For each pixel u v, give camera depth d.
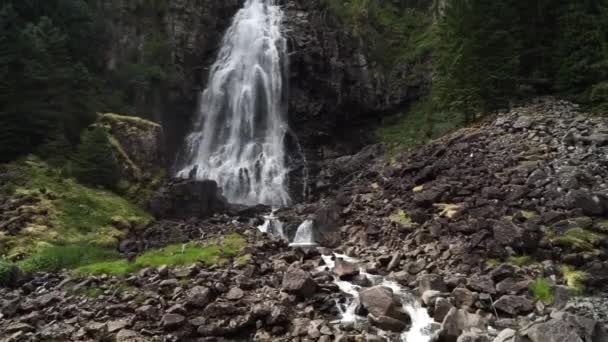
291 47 36.25
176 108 33.66
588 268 13.02
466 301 12.47
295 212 25.42
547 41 25.33
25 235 17.77
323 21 38.19
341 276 14.60
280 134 35.12
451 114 28.17
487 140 22.17
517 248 14.30
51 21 26.19
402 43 38.88
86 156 23.19
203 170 32.19
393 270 15.52
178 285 13.02
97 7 32.06
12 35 22.95
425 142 27.36
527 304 11.93
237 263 14.65
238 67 35.81
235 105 35.09
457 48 26.58
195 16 36.06
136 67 31.67
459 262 14.57
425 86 35.03
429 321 12.17
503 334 10.58
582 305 11.72
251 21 37.62
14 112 22.16
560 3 25.34
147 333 11.30
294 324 11.73
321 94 35.97
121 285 13.37
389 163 27.62
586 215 15.19
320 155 35.25
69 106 24.92
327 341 11.08
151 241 19.77
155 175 25.83
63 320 11.98
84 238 18.84
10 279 14.29
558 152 19.16
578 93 23.72
